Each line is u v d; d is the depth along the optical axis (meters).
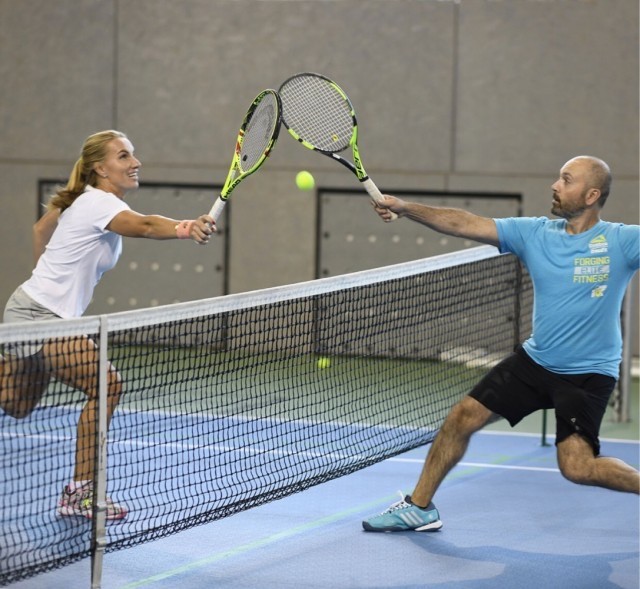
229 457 10.30
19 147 19.61
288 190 19.02
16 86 19.52
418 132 18.59
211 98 19.08
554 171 18.27
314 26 18.73
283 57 18.84
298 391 13.75
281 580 6.98
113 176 8.40
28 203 19.64
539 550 7.78
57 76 19.41
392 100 18.61
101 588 6.74
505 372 7.80
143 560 7.38
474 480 10.12
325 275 19.16
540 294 7.55
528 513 8.87
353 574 7.13
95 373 7.19
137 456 10.23
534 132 18.27
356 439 11.17
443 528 8.36
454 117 18.47
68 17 19.31
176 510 7.67
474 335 16.19
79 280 8.23
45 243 8.84
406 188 18.70
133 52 19.19
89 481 8.05
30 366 7.68
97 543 6.57
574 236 7.46
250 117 8.08
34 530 7.77
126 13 19.16
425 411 12.71
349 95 18.72
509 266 15.55
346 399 13.45
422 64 18.48
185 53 19.08
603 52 17.95
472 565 7.38
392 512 8.25
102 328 6.56
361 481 9.97
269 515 8.68
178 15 19.03
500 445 11.98
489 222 7.70
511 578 7.11
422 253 18.77
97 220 8.00
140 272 19.55
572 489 9.74
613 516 8.79
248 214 19.19
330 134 8.23
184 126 19.19
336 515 8.72
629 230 7.35
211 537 7.99
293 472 9.66
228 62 18.97
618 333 7.57
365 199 18.89
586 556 7.64
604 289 7.35
